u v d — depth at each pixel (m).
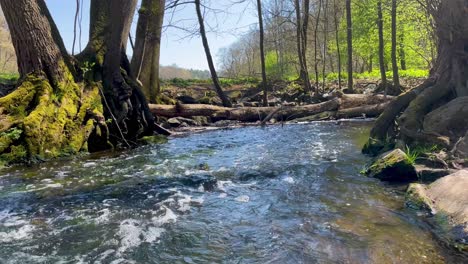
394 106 10.30
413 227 5.26
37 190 7.84
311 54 36.88
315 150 11.04
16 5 11.77
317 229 5.36
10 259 4.79
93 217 6.18
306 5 25.56
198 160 10.45
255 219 5.88
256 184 7.83
